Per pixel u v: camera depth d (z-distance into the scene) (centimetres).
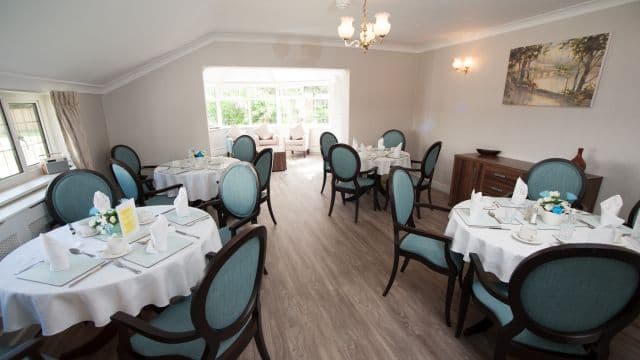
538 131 335
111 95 387
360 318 196
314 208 404
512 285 111
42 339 104
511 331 123
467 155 389
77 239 160
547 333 114
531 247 149
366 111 509
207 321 105
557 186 231
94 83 351
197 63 408
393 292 222
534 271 104
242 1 269
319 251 285
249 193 236
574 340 112
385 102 515
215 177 319
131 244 150
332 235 320
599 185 280
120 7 207
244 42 416
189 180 307
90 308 119
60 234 167
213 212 390
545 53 318
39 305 115
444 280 238
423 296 218
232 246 102
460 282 196
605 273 98
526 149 351
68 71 277
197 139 433
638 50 249
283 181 548
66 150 310
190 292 147
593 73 279
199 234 162
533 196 243
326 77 745
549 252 99
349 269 254
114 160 276
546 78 320
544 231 166
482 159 362
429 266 195
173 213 191
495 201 216
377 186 395
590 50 279
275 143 776
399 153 395
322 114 815
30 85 251
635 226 159
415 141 545
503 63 369
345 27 253
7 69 215
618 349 170
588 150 290
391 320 194
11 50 192
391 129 532
